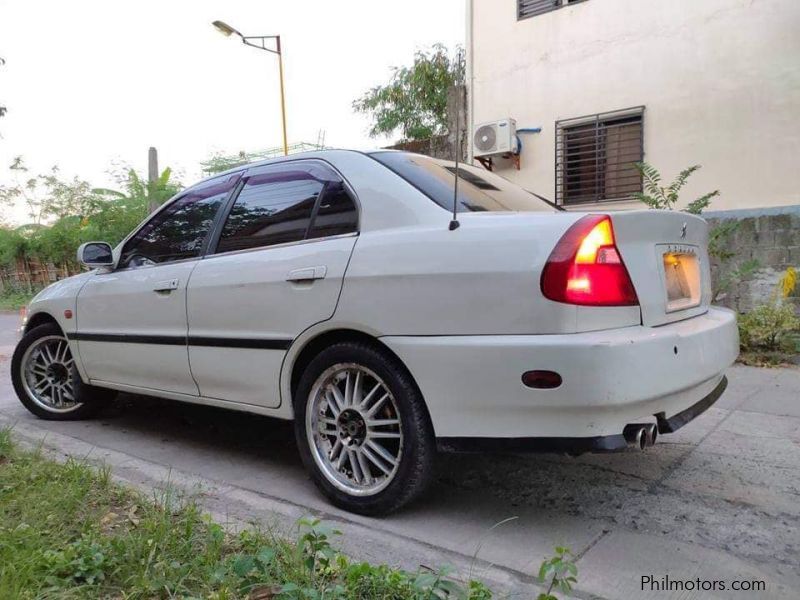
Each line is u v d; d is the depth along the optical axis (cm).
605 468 348
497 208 304
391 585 207
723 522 281
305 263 304
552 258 237
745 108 749
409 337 265
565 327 234
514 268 243
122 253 423
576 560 249
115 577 212
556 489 321
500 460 363
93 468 323
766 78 734
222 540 239
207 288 346
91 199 2000
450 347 254
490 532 274
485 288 248
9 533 231
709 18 766
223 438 422
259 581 209
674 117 798
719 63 763
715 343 287
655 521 283
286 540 248
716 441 390
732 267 758
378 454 288
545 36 895
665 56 801
